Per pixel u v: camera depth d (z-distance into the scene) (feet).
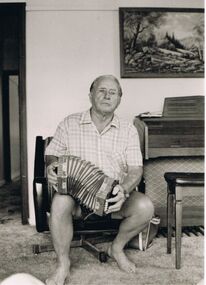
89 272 8.25
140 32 12.50
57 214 7.54
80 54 12.61
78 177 7.54
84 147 8.61
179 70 12.66
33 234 11.41
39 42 12.51
